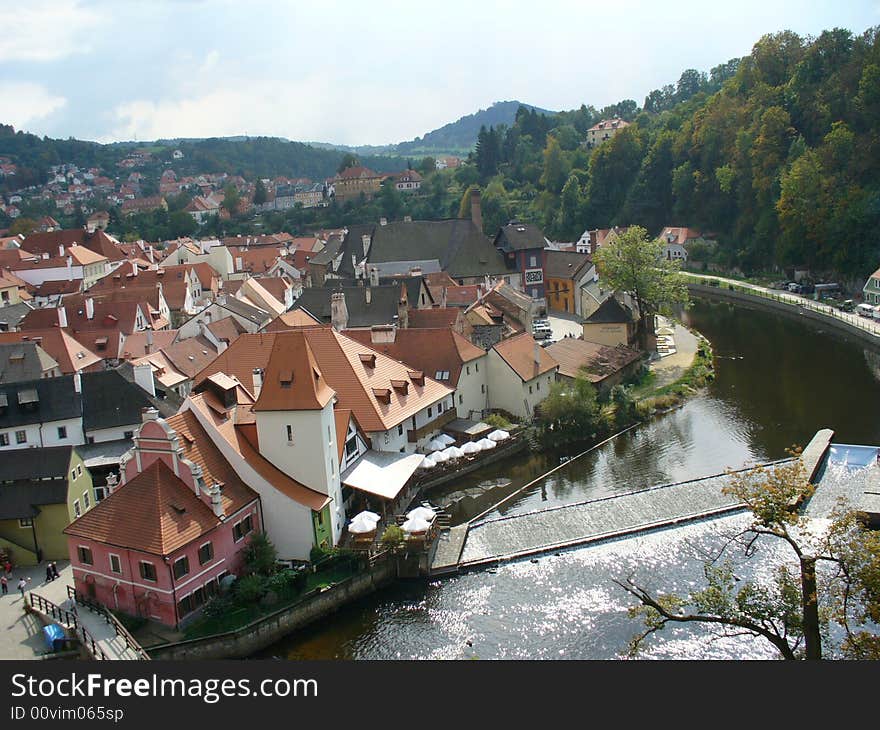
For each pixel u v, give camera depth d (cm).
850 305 15238
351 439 7288
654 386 11069
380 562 6266
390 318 11544
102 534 5691
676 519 7044
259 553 6119
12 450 6944
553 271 17338
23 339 10306
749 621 4356
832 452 8394
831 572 5844
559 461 8675
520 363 9650
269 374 6475
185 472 5859
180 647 5281
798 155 19688
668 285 12900
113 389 8206
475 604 5978
